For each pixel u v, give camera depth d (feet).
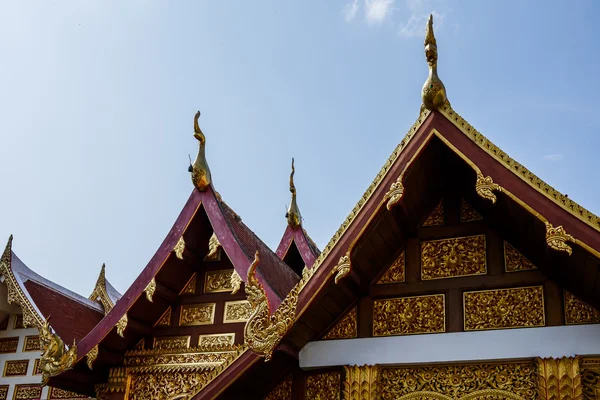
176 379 47.16
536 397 34.12
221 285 48.73
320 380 38.52
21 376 58.85
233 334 47.09
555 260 33.60
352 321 38.63
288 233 63.31
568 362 33.40
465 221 38.75
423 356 36.27
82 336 57.06
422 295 37.88
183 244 46.85
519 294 36.01
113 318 46.47
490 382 35.29
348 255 34.68
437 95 34.99
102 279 68.95
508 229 36.40
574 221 31.17
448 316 36.83
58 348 45.93
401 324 37.55
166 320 49.03
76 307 62.49
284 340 36.32
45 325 46.57
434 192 38.99
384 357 36.94
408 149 35.22
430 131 35.01
